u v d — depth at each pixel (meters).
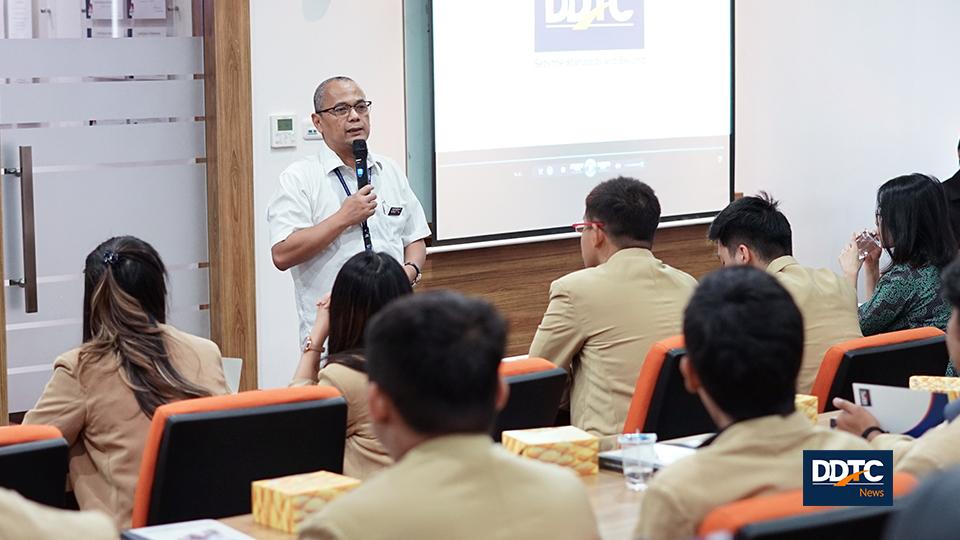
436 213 6.50
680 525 1.97
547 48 6.80
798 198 7.97
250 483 2.73
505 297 6.82
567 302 3.84
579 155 6.96
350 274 3.14
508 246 6.79
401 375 1.76
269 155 6.02
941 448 2.29
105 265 3.17
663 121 7.24
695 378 2.11
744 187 7.73
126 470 3.10
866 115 8.22
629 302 3.82
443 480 1.76
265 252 6.05
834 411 3.51
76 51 5.64
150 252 3.24
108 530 1.83
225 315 5.95
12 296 5.58
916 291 4.74
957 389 3.28
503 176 6.71
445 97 6.49
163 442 2.62
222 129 5.86
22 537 1.74
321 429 2.81
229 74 5.84
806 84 7.92
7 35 5.49
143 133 5.84
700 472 2.00
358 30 6.20
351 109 4.81
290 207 4.82
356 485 2.48
